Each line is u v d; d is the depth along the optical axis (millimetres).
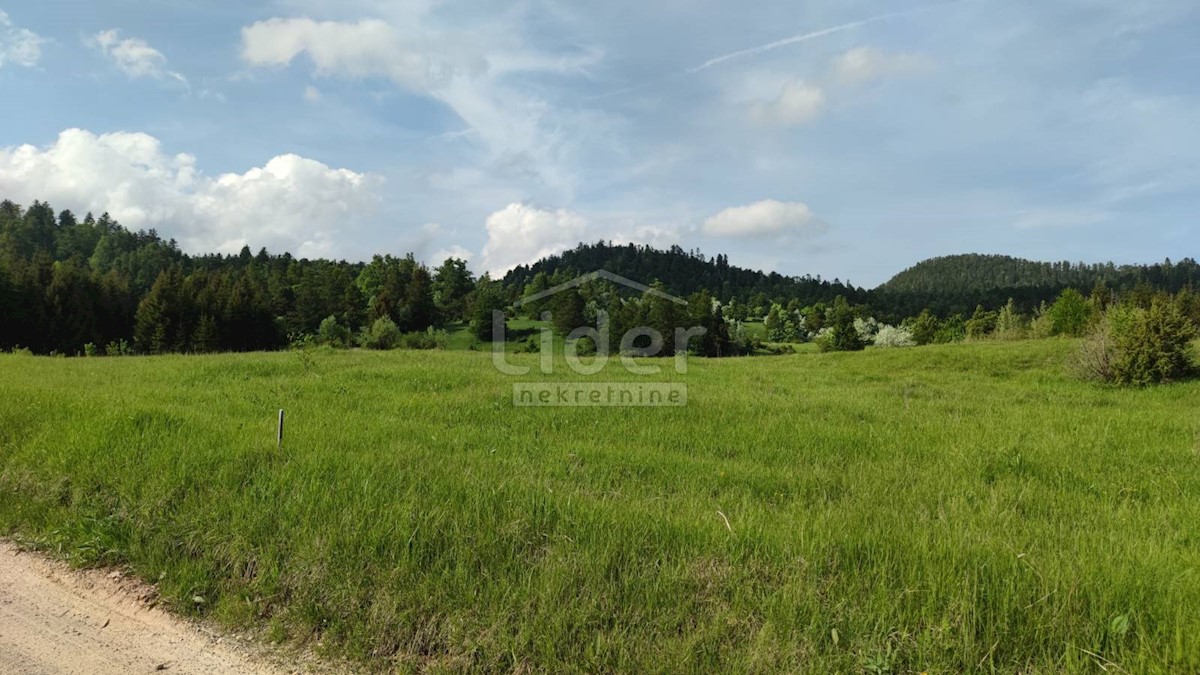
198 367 15117
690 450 8320
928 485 6605
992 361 21688
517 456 7188
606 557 4113
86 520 5062
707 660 3240
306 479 5539
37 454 6473
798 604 3580
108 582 4418
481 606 3730
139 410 7840
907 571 3951
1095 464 7512
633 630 3518
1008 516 5395
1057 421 10562
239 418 8656
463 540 4363
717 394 13555
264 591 4070
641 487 6227
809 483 6555
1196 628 3270
